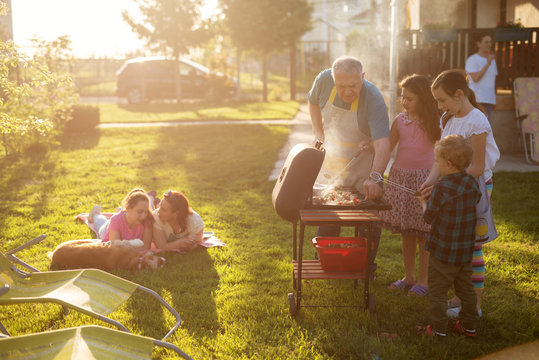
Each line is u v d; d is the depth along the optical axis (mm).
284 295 4125
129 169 9266
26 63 7094
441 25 10062
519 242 5285
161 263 4762
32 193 7559
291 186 3705
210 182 8234
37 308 3889
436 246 3293
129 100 22219
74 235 5637
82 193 7562
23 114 9750
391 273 4602
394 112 9305
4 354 2227
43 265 4734
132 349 2420
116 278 3316
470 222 3236
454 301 3941
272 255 5070
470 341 3418
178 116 16875
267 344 3389
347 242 3840
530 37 10000
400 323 3641
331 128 4340
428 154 4047
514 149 9945
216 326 3631
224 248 5262
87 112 13383
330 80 4211
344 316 3744
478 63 9094
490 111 9383
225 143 11898
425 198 3676
